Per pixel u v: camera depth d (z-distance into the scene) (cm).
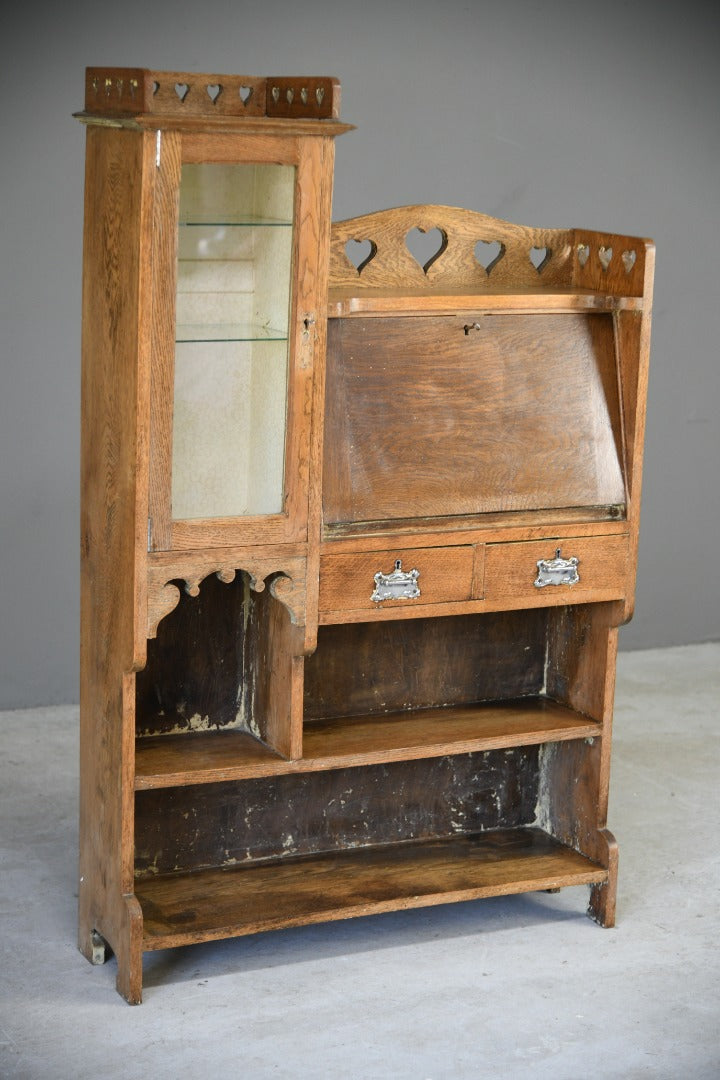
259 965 339
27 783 442
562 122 554
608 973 339
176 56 492
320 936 355
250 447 306
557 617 381
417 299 321
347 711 367
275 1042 305
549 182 557
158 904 337
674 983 336
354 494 319
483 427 335
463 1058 301
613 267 348
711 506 609
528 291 342
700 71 573
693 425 597
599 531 345
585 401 346
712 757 483
